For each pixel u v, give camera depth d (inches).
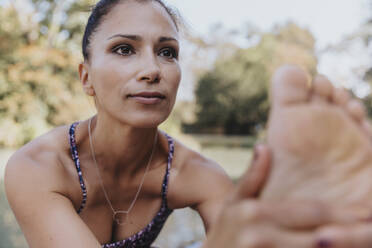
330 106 17.5
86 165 43.9
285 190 16.8
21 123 414.3
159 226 49.7
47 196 38.0
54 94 430.0
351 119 17.3
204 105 919.7
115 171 44.4
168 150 46.6
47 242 35.7
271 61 850.1
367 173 16.4
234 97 888.3
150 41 37.4
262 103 876.0
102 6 39.9
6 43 425.7
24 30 452.1
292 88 17.6
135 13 38.1
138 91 36.4
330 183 16.5
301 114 17.1
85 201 43.8
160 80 37.0
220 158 374.3
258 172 17.2
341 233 13.9
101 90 38.9
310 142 16.7
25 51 428.1
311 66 832.9
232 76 872.3
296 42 903.7
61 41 477.1
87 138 44.3
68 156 43.3
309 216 14.9
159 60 37.9
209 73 895.7
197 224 133.3
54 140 43.4
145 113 36.9
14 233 120.4
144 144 43.1
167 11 40.5
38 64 427.8
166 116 38.3
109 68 37.6
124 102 37.3
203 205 45.9
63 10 479.2
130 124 37.5
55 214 36.8
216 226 17.7
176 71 38.6
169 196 47.0
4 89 412.5
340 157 16.6
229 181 47.1
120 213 46.7
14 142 389.7
